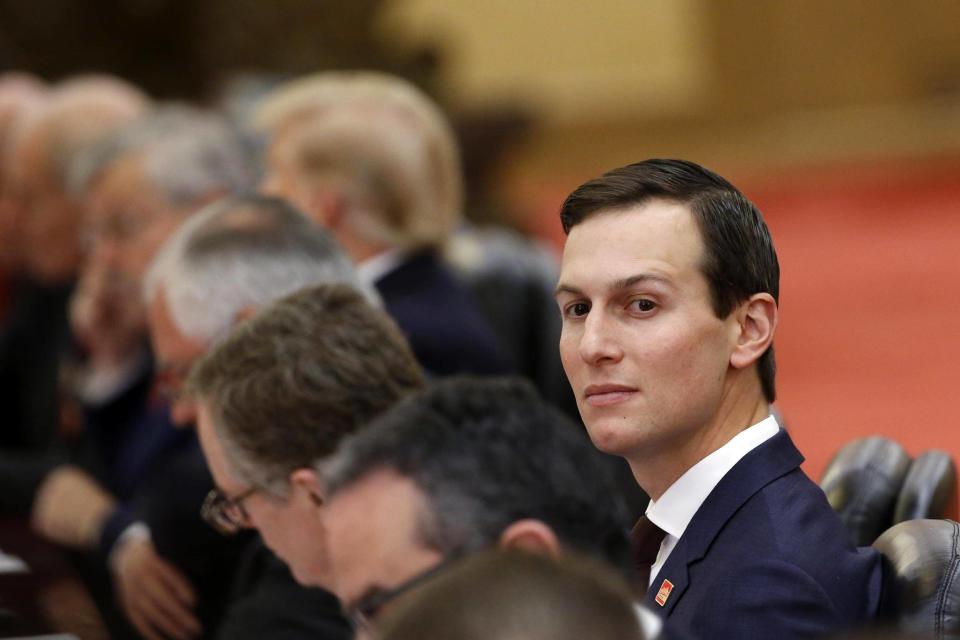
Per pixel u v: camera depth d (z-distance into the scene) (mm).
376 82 12000
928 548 6164
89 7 31750
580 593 3500
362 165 11359
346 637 7520
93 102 16188
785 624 5730
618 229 6062
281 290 8695
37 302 16328
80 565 12273
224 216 8938
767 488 6129
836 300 35031
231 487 6781
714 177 6199
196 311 8719
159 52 32281
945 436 23188
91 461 13062
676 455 6191
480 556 3668
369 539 4770
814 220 46656
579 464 4902
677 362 6008
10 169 17500
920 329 31109
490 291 14281
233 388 6730
